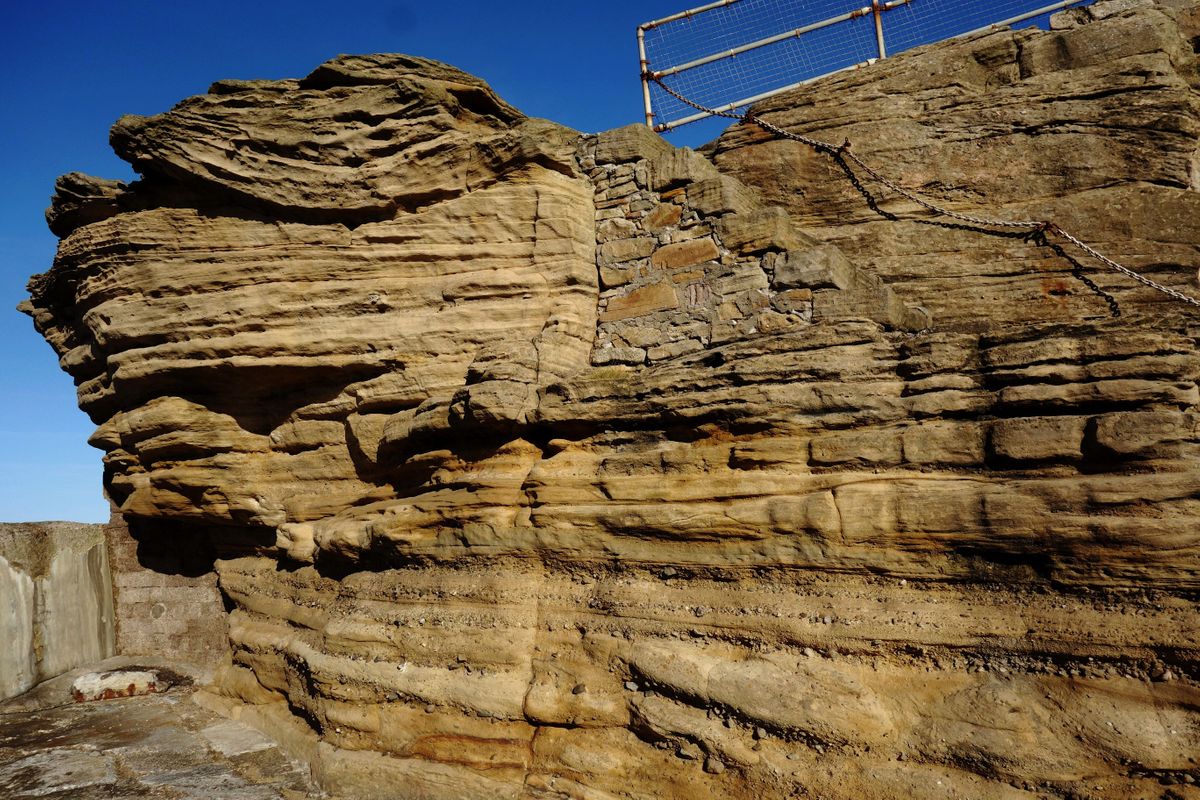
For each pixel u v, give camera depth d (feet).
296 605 33.58
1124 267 27.84
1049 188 29.84
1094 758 18.34
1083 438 20.52
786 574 22.75
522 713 24.32
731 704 21.57
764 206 32.65
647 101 41.01
